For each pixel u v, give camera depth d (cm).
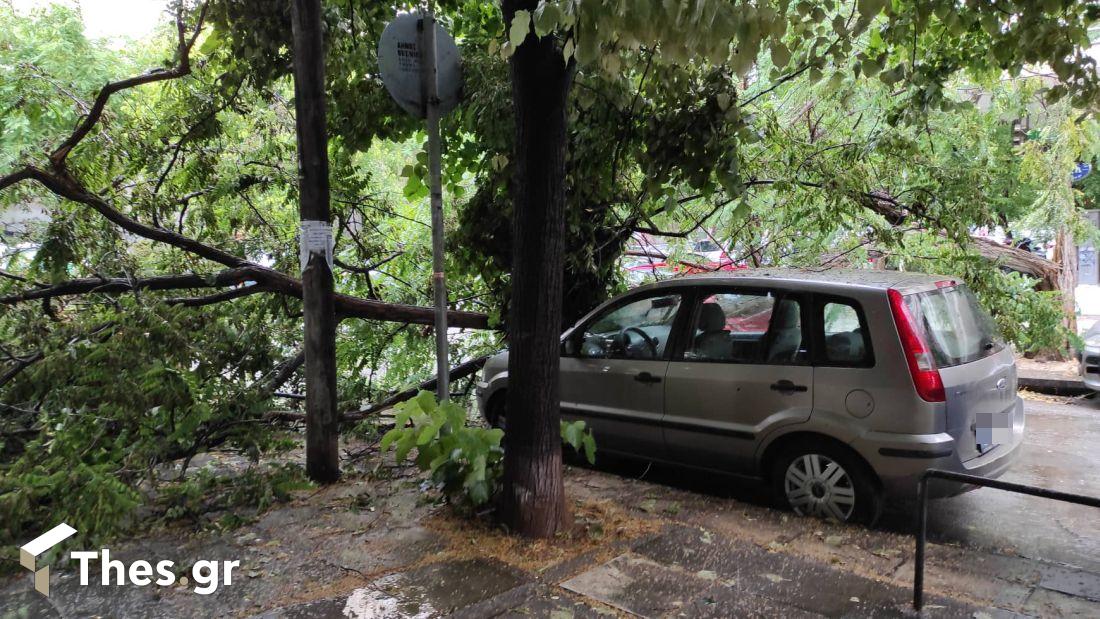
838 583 409
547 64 443
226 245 815
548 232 462
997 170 848
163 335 580
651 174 673
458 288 909
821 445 509
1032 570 432
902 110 715
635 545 461
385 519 508
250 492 547
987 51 646
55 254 683
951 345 500
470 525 491
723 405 548
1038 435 791
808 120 874
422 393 503
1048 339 879
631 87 691
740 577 416
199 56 802
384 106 794
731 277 569
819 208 817
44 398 608
